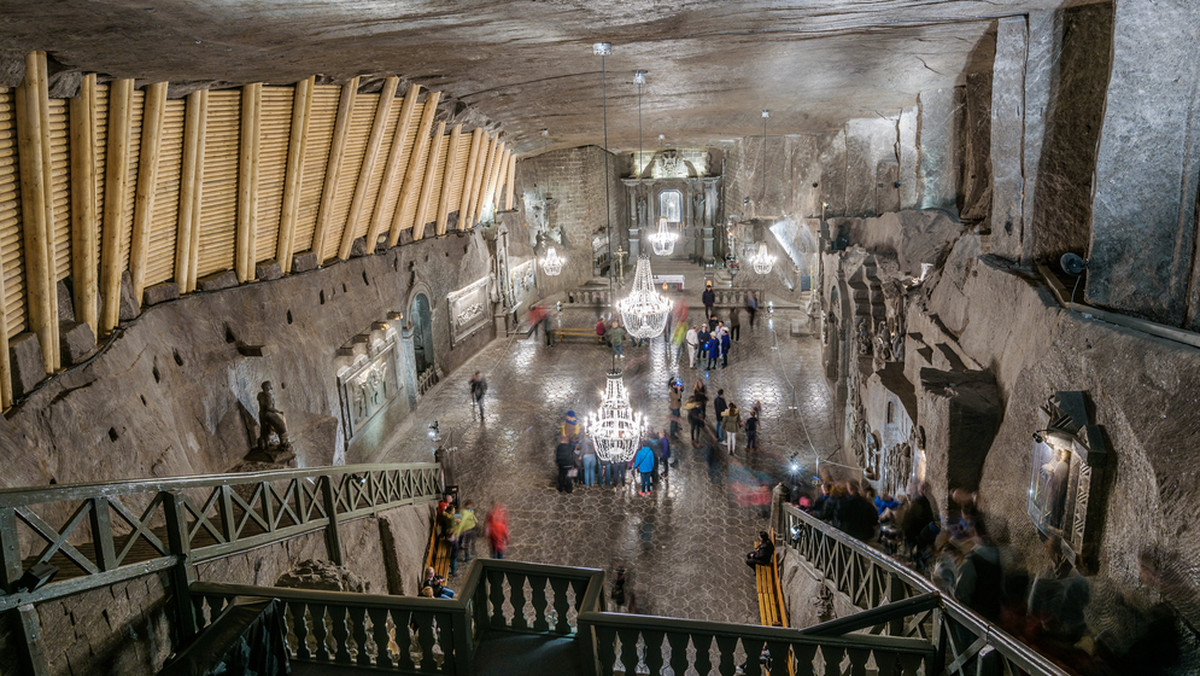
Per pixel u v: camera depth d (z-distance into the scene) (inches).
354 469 363.3
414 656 265.4
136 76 278.1
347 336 546.6
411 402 676.1
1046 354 263.9
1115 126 240.2
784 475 541.3
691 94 552.7
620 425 413.1
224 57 276.2
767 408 668.1
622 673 204.5
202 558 231.8
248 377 422.9
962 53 401.1
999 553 262.8
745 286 1074.7
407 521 424.8
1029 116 314.7
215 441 395.5
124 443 317.4
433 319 735.7
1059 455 231.1
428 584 381.7
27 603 168.2
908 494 359.3
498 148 780.6
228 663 185.3
